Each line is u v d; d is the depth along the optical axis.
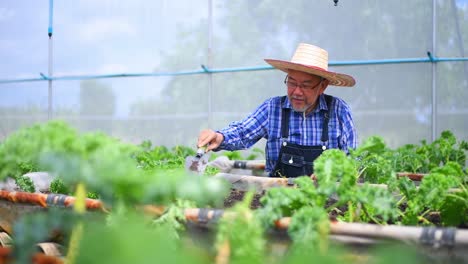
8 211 2.76
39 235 1.45
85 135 1.55
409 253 0.99
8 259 1.48
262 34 7.53
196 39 8.00
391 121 6.86
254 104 7.61
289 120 4.60
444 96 6.67
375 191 2.10
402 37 6.82
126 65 8.52
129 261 0.97
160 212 2.08
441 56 6.68
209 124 7.89
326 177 2.13
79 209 1.59
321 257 1.03
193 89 8.02
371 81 6.95
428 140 6.72
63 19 8.95
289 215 2.05
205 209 2.06
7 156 1.60
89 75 8.76
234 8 7.75
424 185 2.30
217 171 3.65
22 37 9.23
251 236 1.50
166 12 8.20
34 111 9.16
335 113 4.57
